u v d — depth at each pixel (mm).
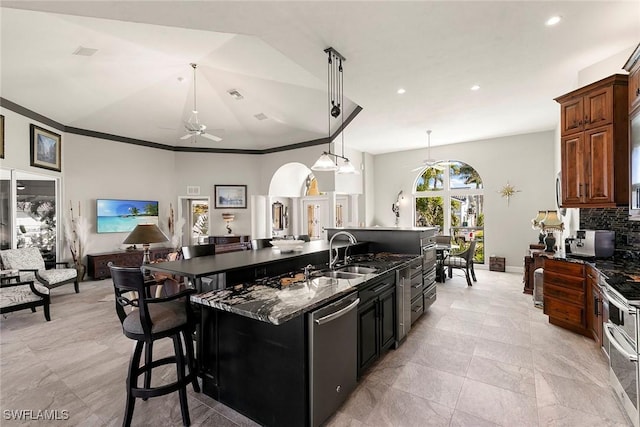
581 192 3256
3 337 3350
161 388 1892
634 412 1856
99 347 3100
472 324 3635
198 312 2189
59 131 5812
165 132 6992
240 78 5043
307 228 9055
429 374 2545
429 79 3732
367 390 2320
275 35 2760
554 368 2621
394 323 2988
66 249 5930
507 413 2059
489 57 3203
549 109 4855
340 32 2721
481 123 5656
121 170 6801
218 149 8070
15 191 4891
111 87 5141
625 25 2635
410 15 2479
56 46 3881
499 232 6812
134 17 2469
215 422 1983
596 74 3336
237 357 2041
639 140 2561
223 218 8039
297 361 1791
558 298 3473
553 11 2445
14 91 4543
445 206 7570
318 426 1853
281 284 2289
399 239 3904
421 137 6664
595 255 3299
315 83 4555
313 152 7383
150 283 2762
